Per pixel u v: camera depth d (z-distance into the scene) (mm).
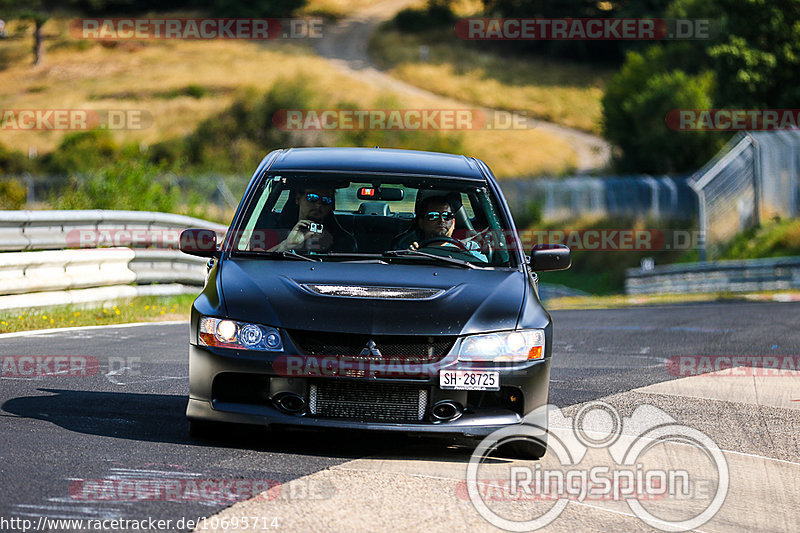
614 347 41469
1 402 22891
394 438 21141
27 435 19703
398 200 22531
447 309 19312
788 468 21156
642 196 143000
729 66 156750
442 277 20594
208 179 108438
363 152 24281
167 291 50438
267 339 18766
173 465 18000
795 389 31125
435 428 18828
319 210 22094
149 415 22328
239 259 21016
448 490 17531
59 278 41406
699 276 100125
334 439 20766
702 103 168125
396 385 18750
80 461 17953
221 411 18938
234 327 18969
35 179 103312
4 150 192250
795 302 77500
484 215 22719
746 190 127625
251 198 22359
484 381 18906
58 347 32688
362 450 20000
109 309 44031
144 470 17562
